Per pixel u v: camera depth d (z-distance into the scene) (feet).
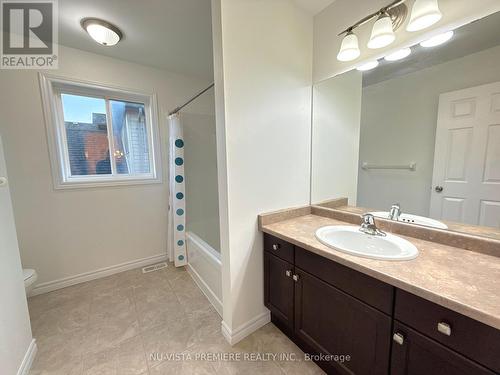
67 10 5.04
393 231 4.42
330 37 5.20
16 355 3.94
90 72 7.07
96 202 7.55
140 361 4.41
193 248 7.54
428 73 3.94
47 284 6.88
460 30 3.47
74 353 4.61
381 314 2.99
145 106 8.49
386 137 4.65
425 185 4.17
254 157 4.77
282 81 5.06
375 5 4.33
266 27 4.65
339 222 5.24
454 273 2.79
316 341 4.08
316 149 5.81
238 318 4.92
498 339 2.07
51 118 6.59
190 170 9.02
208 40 6.39
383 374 3.06
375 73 4.66
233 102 4.33
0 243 3.75
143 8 5.01
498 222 3.44
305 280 4.17
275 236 4.60
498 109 3.30
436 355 2.50
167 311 5.90
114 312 5.88
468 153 3.65
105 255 7.82
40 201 6.65
